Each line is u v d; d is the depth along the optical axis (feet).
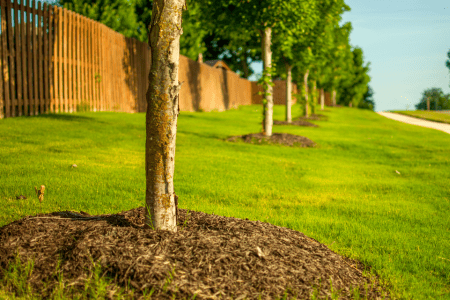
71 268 8.91
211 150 33.83
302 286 9.00
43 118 36.32
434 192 22.89
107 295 8.10
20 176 18.67
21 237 10.18
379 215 17.62
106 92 49.75
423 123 97.30
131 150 29.17
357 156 37.78
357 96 189.88
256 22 39.04
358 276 10.59
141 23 95.20
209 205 17.42
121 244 9.57
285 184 23.11
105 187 18.58
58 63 40.63
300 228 14.85
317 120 82.33
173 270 8.75
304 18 38.65
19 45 35.06
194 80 81.00
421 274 11.30
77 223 11.29
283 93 151.74
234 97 115.03
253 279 8.91
